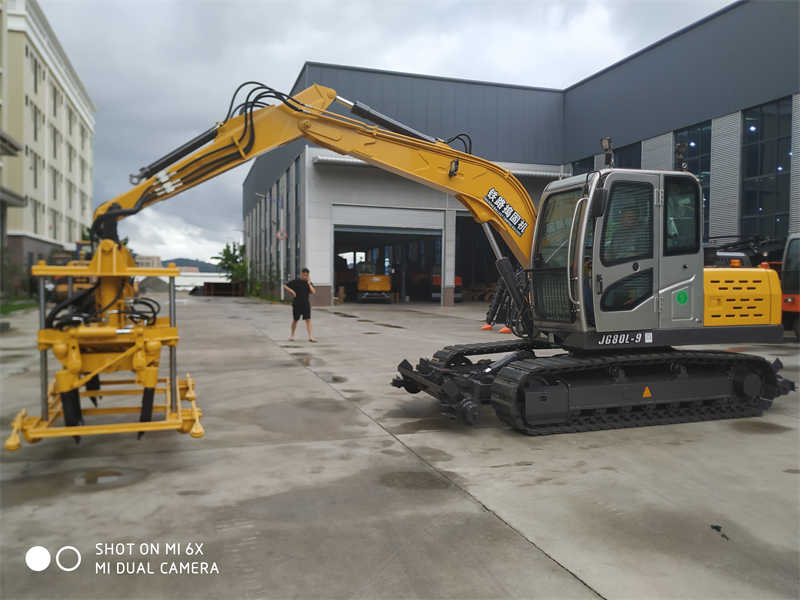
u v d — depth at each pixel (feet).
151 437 18.31
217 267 173.27
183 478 14.65
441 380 20.94
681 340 20.40
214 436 18.47
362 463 15.90
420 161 21.81
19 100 115.96
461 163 22.13
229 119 19.49
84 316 16.47
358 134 21.07
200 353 37.14
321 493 13.66
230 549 10.88
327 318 68.59
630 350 21.06
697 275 20.53
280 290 119.85
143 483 14.29
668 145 83.15
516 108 100.12
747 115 72.02
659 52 84.12
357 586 9.61
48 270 15.64
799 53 65.16
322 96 20.80
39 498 13.29
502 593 9.39
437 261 128.36
